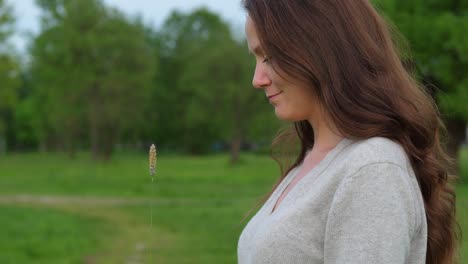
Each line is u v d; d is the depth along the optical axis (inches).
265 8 56.3
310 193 53.9
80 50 1518.2
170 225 504.4
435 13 796.0
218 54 1509.6
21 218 550.9
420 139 54.9
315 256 51.9
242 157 2004.2
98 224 526.6
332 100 53.9
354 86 53.6
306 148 75.8
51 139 2812.5
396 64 56.5
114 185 932.0
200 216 553.3
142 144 2586.1
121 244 419.2
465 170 1013.8
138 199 747.4
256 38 58.2
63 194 818.8
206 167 1445.6
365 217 48.4
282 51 55.1
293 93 57.7
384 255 47.0
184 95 2161.7
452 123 849.5
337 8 54.9
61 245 412.2
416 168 55.3
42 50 1576.0
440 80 812.6
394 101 53.6
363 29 54.9
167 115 2185.0
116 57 1536.7
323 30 54.3
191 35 2277.3
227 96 1482.5
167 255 370.9
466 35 732.0
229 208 616.1
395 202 48.3
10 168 1469.0
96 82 1540.4
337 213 49.9
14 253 384.2
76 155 2329.0
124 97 1588.3
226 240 416.8
